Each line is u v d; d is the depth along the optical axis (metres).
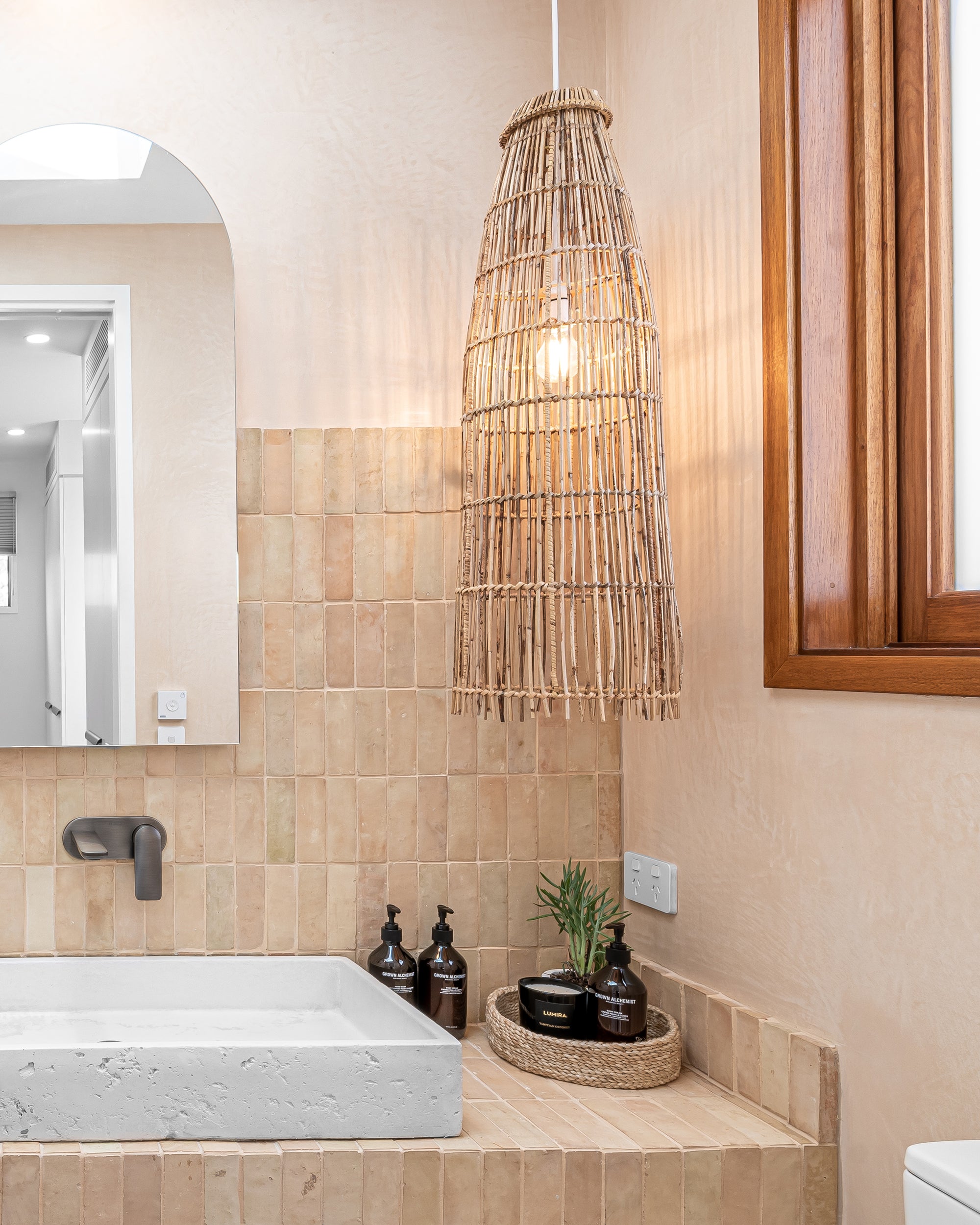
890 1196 1.03
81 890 1.55
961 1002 0.94
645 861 1.55
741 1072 1.25
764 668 1.24
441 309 1.67
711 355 1.39
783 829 1.22
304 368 1.64
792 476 1.18
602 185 1.26
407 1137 1.13
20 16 1.60
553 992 1.39
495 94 1.70
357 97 1.67
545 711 1.64
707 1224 1.11
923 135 1.11
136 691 1.57
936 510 1.09
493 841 1.63
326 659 1.61
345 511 1.62
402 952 1.51
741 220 1.31
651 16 1.56
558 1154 1.10
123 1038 1.43
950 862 0.96
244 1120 1.12
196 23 1.64
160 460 1.59
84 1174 1.07
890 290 1.15
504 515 1.24
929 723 0.99
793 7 1.19
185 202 1.60
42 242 1.58
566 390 1.24
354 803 1.61
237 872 1.58
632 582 1.21
